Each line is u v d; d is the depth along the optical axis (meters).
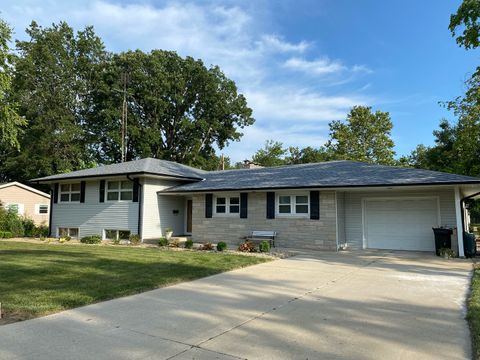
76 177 21.83
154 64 40.53
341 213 16.83
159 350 4.41
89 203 22.17
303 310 6.27
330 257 13.46
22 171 38.84
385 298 7.15
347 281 8.90
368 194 16.91
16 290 7.45
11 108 15.38
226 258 12.55
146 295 7.34
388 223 16.44
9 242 20.12
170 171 21.61
